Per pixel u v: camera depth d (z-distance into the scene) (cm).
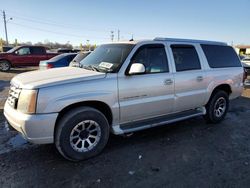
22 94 327
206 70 501
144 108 410
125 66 385
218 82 523
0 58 1603
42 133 324
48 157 371
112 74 372
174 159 372
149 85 407
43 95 318
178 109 468
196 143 436
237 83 572
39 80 342
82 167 344
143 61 407
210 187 300
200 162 364
